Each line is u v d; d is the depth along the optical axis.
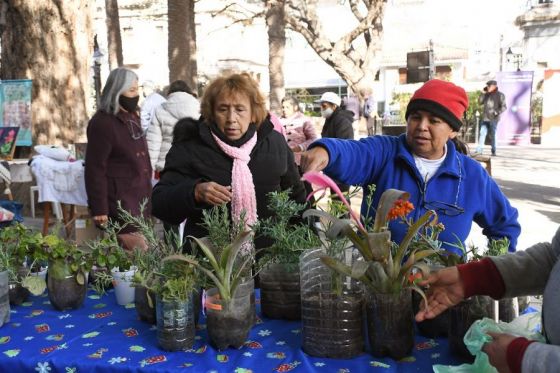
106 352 1.53
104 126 3.20
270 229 1.78
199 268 1.53
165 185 2.16
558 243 1.36
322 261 1.39
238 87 2.13
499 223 2.01
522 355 1.09
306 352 1.50
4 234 1.98
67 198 4.90
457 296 1.39
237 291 1.52
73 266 1.90
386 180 1.96
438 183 1.93
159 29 27.47
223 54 26.06
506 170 11.16
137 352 1.53
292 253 1.74
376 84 28.28
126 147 3.26
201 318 1.79
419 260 1.46
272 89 13.20
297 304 1.75
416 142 1.89
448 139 1.97
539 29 20.58
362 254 1.41
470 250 1.62
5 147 6.64
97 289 1.97
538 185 9.14
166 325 1.52
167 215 2.07
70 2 6.89
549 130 17.69
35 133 6.94
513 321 1.40
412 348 1.48
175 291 1.50
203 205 1.98
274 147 2.26
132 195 3.29
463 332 1.43
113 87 3.24
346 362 1.44
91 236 3.98
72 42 7.00
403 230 1.88
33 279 1.97
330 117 6.31
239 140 2.17
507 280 1.37
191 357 1.49
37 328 1.75
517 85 17.20
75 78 7.07
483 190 1.95
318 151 1.88
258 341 1.60
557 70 17.34
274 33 13.07
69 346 1.58
